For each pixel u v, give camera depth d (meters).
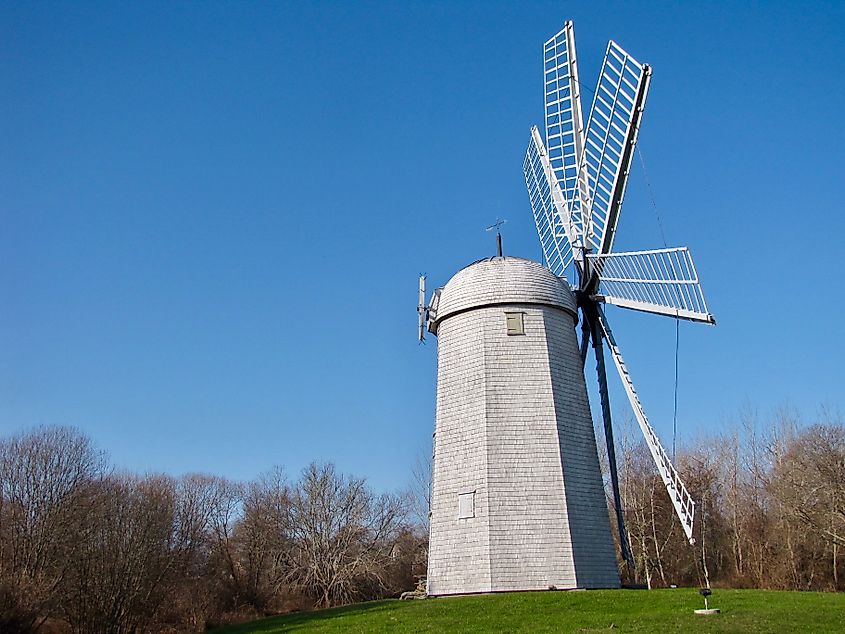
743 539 62.38
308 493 70.06
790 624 21.08
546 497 29.92
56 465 54.12
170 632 53.59
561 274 37.81
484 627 22.17
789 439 63.88
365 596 66.50
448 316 34.03
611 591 27.73
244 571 71.44
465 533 29.97
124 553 49.72
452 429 32.06
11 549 49.72
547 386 31.62
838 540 52.25
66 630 48.44
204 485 74.19
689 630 20.36
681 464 67.06
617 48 32.62
